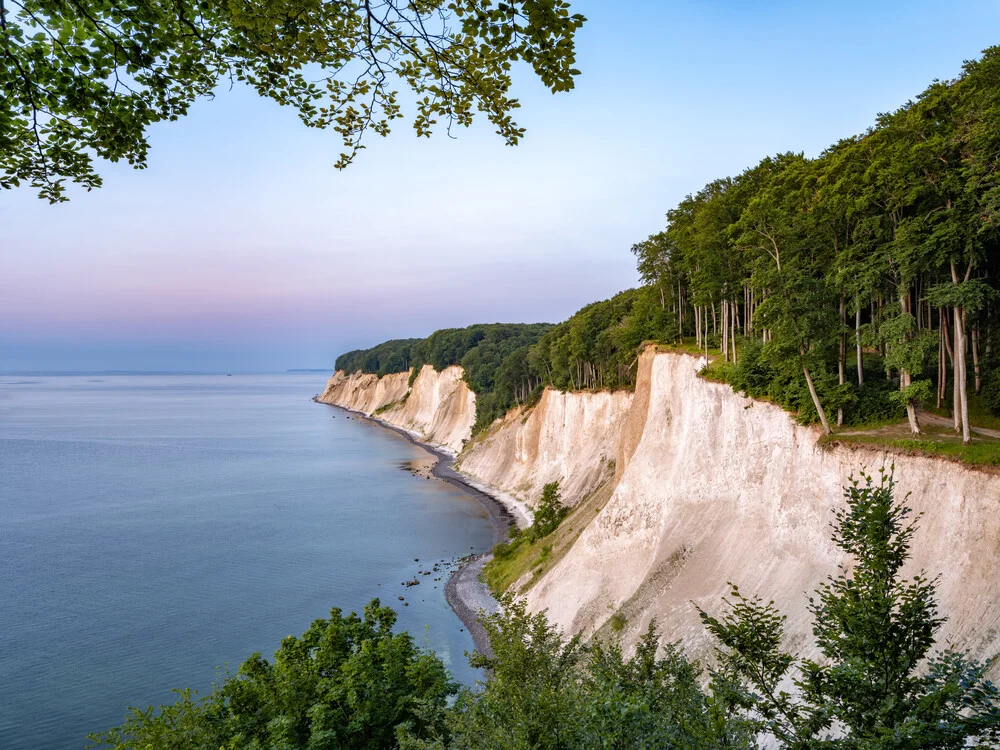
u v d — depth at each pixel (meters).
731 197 50.12
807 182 39.97
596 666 18.69
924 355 31.72
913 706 9.93
